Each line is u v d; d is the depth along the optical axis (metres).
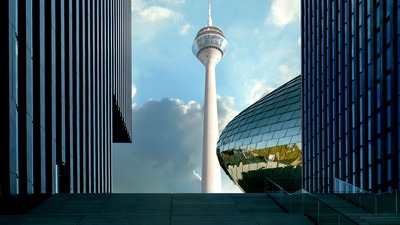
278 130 83.50
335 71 48.06
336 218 14.44
